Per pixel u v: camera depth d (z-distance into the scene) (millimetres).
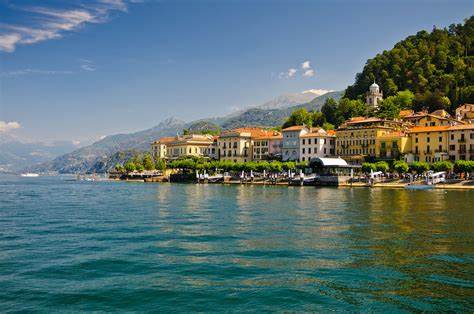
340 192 120938
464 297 25531
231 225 52719
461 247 38312
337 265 32375
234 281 28812
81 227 51656
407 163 160625
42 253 36844
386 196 101750
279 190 135250
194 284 28250
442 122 188000
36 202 91625
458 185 133625
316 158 163375
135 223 55031
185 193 123188
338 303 24828
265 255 35750
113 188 163500
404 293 26266
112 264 33125
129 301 25438
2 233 47156
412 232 46281
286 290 26953
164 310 24188
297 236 44406
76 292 26875
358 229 48531
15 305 24875
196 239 43062
